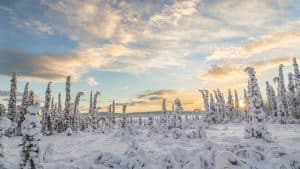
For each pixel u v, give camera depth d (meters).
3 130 11.09
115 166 12.36
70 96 48.44
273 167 10.45
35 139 10.62
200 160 11.28
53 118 47.72
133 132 32.69
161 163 12.34
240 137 25.19
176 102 38.69
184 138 24.56
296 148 16.02
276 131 31.11
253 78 24.64
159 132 34.56
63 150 19.38
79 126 54.12
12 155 17.23
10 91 45.56
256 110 23.52
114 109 64.94
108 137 32.28
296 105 54.22
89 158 12.88
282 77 56.69
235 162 9.86
